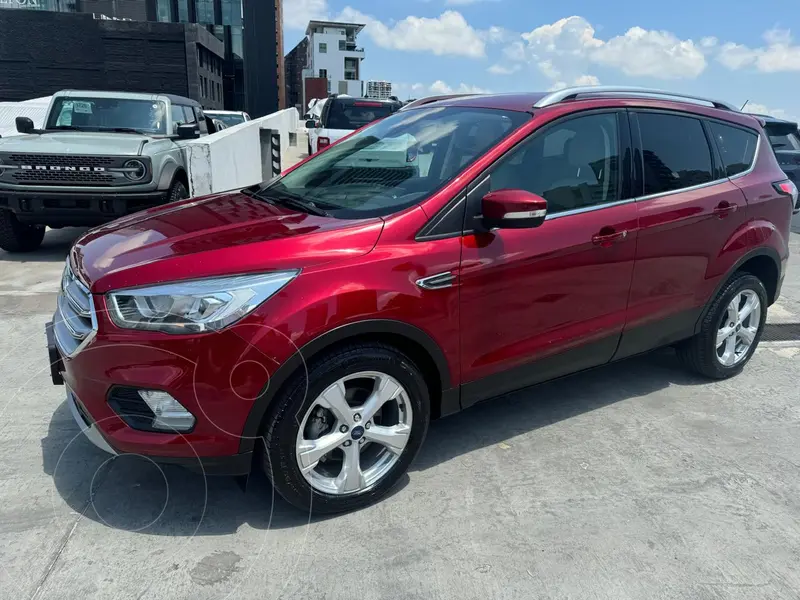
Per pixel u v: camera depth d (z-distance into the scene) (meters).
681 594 2.36
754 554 2.60
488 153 2.98
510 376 3.15
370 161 3.45
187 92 42.91
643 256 3.48
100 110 8.36
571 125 3.27
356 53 117.19
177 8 62.44
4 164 6.67
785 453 3.43
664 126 3.68
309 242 2.55
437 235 2.78
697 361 4.20
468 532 2.68
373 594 2.31
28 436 3.32
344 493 2.72
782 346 5.14
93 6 59.59
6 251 7.60
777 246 4.25
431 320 2.75
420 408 2.84
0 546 2.48
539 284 3.08
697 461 3.32
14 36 38.44
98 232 3.05
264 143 12.53
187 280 2.37
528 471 3.17
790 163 9.73
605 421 3.74
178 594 2.27
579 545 2.62
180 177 8.23
